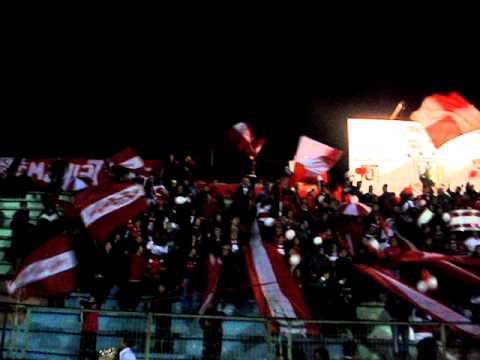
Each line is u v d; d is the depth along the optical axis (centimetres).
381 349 1207
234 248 1393
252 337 1194
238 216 1591
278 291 1307
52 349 1226
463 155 2519
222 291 1230
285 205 1752
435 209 1711
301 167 2022
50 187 2109
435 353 1105
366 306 1373
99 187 1198
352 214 1664
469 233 1664
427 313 1219
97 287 1284
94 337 1157
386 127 2550
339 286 1288
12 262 1587
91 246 1219
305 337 1196
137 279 1342
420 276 1402
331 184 2567
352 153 2520
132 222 1482
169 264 1342
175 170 1866
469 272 1385
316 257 1333
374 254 1458
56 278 1112
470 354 1137
